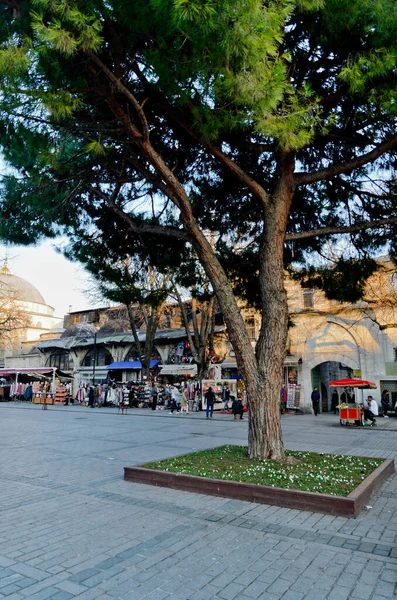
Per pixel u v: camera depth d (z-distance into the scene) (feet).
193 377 96.37
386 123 26.21
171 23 16.62
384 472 24.06
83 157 28.32
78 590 11.44
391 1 20.80
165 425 57.67
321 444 39.27
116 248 34.37
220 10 16.07
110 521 16.99
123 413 79.61
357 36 23.09
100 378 117.19
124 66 22.45
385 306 71.97
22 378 127.34
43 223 30.55
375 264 34.42
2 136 24.35
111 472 26.50
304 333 84.79
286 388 84.48
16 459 31.14
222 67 18.72
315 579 12.15
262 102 18.94
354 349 80.48
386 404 73.26
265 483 20.31
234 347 26.35
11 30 19.94
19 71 18.03
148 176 26.89
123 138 27.04
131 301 34.35
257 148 27.14
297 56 26.30
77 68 20.39
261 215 35.40
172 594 11.27
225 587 11.66
